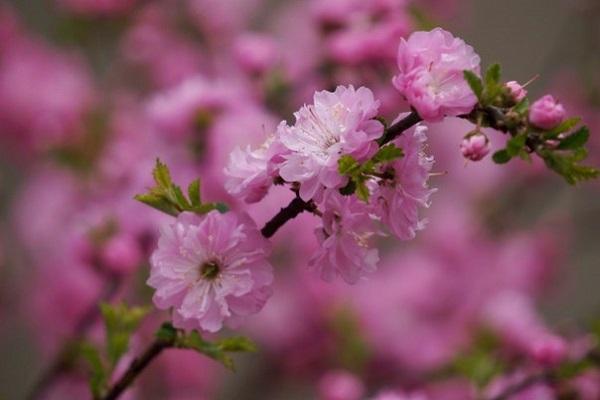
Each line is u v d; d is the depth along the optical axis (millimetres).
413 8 1108
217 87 1214
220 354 896
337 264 845
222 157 1134
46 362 1614
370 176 830
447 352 1450
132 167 1404
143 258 1178
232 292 849
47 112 1577
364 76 1113
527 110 836
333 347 1577
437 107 828
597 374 1055
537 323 1327
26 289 1635
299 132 833
